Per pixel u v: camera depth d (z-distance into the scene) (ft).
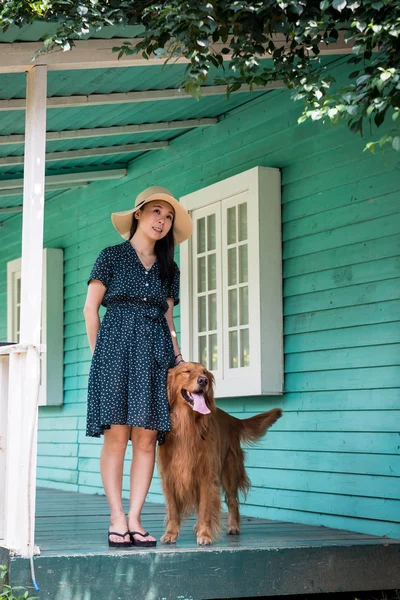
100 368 14.42
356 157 18.39
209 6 12.48
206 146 23.50
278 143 20.77
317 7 12.74
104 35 14.43
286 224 20.40
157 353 14.57
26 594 12.50
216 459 15.12
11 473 13.79
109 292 14.69
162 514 20.63
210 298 22.63
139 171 26.76
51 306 30.81
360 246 18.16
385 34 11.66
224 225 21.99
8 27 13.65
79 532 16.58
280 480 19.97
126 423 14.17
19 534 13.46
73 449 29.60
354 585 14.87
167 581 13.64
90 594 13.20
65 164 26.27
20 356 13.97
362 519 17.49
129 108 21.06
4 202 30.19
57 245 31.76
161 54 13.26
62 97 19.21
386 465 17.07
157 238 15.05
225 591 13.98
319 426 18.90
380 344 17.47
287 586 14.38
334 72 18.97
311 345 19.33
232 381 20.93
